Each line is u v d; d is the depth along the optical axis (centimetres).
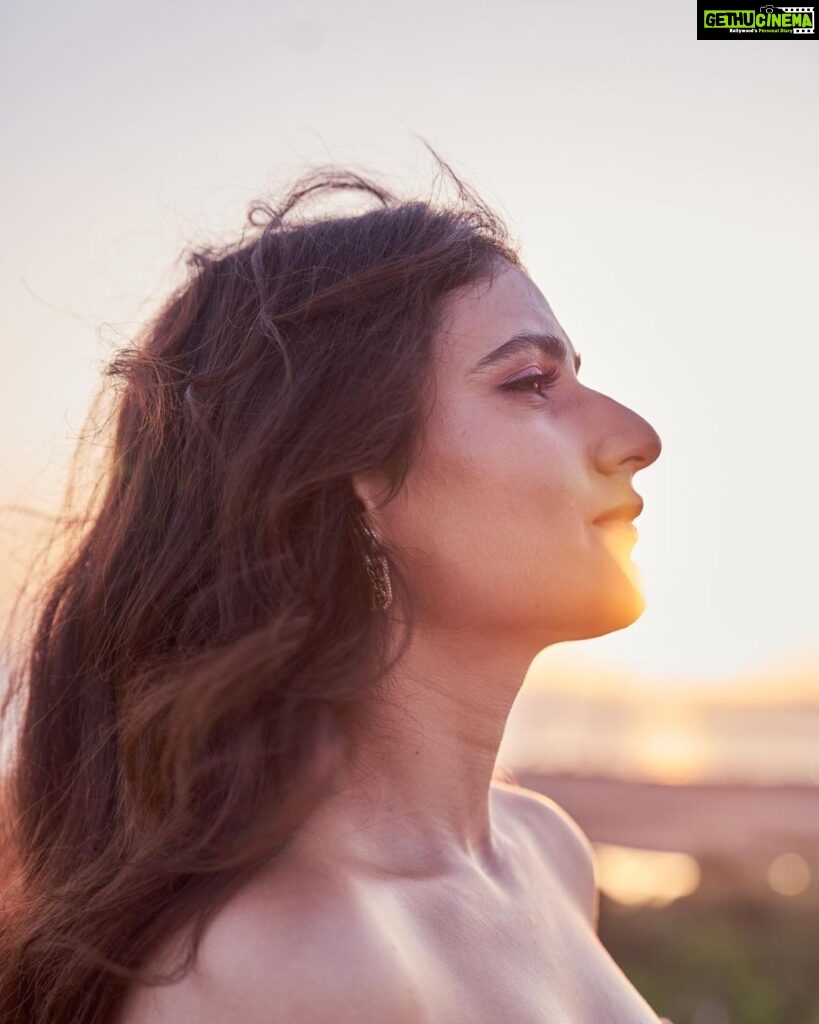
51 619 158
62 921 125
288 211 159
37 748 152
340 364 130
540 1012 121
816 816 2031
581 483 132
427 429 131
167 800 121
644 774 3166
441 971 112
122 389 158
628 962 718
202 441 136
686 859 1412
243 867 109
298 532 126
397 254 139
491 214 155
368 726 127
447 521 129
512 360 134
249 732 118
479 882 132
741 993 641
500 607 129
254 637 119
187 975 103
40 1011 123
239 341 141
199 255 158
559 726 5309
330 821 119
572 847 179
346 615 125
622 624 133
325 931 102
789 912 859
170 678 126
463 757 135
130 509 144
